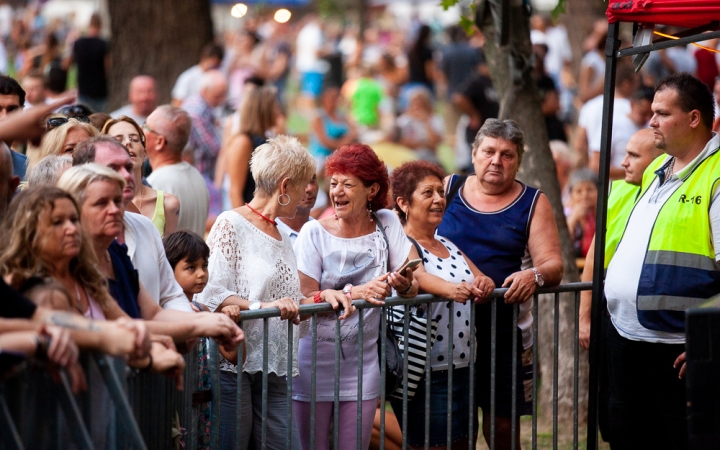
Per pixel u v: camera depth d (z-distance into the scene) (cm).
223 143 2255
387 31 7825
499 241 1263
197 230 1598
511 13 1595
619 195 1319
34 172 1031
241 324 1065
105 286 866
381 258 1179
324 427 1185
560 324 1698
